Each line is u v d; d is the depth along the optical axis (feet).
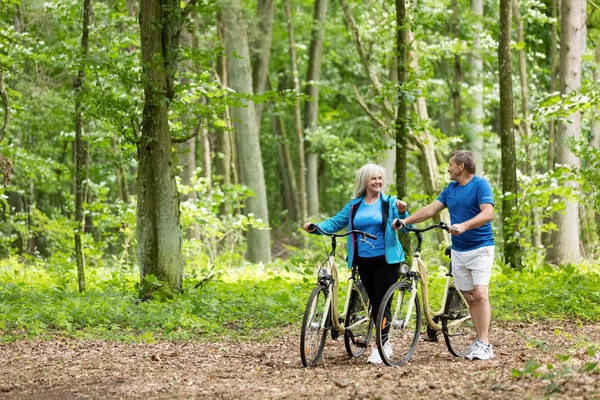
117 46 60.54
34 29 67.92
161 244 42.88
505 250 53.62
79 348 29.96
